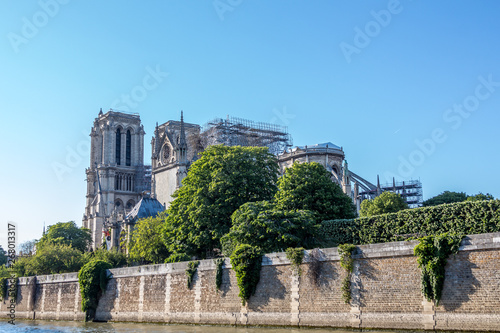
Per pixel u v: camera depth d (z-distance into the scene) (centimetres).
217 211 8006
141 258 11738
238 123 17188
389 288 4816
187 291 6694
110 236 16200
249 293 5866
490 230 5125
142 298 7394
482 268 4319
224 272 6259
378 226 6197
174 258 8169
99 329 6894
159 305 7094
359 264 5044
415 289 4656
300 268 5491
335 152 14500
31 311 9756
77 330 6912
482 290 4297
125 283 7775
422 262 4575
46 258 11581
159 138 19200
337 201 7788
